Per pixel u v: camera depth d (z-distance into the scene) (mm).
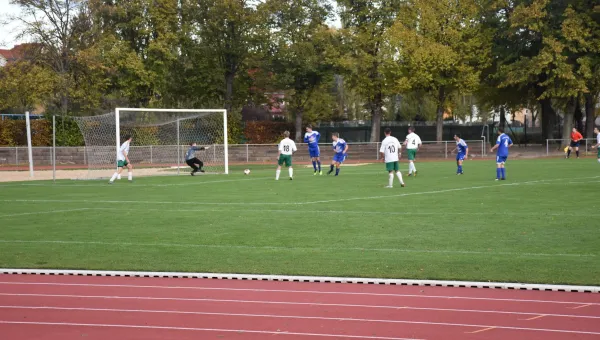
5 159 44469
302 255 11445
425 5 49031
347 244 12422
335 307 8227
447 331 7184
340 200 19500
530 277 9523
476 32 50250
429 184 24328
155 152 42250
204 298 8734
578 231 13273
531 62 46344
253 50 49875
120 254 11727
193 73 50812
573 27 45625
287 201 19500
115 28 47719
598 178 25750
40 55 45812
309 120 57719
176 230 14375
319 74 48750
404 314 7875
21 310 8227
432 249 11781
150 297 8820
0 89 45094
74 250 12141
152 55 47688
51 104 50531
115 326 7527
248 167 40125
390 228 14180
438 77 49125
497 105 62312
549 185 23016
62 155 45719
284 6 47906
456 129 56625
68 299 8758
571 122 49812
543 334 7027
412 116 66625
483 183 24359
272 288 9258
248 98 55156
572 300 8406
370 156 47875
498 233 13266
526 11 45906
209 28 48031
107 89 50062
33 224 15461
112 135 39969
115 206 18938
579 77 46750
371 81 49812
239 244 12609
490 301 8398
